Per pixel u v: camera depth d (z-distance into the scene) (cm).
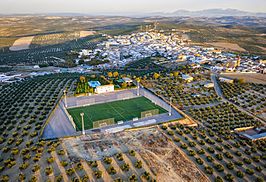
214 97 18238
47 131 12400
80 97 17288
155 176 8938
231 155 10631
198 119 14475
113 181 8594
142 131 12488
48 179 8619
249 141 12044
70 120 13650
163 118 14275
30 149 10462
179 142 11562
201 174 9300
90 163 9462
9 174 8900
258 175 9506
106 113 14762
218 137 12394
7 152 10419
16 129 12506
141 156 10100
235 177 9288
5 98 16962
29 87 19338
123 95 17862
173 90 19325
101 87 18188
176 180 8831
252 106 17125
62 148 10644
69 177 8762
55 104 15850
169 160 10019
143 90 19112
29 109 14938
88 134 12088
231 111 15962
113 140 11450
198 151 10825
